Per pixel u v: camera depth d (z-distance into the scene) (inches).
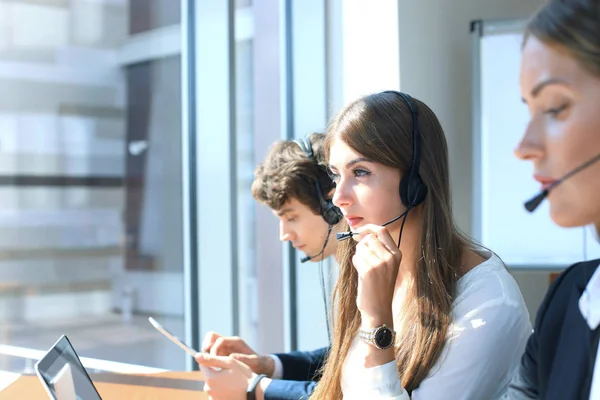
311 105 109.3
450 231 47.5
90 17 133.5
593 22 22.1
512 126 96.8
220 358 58.9
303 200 64.0
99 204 139.1
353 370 47.8
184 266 111.3
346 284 52.2
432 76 97.2
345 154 46.8
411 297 47.2
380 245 43.6
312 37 108.0
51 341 131.3
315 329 110.5
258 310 115.6
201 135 109.6
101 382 68.2
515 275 102.4
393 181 46.2
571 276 28.9
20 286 131.0
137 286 135.1
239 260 114.7
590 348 25.7
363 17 97.8
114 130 134.9
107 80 133.8
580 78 22.6
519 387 30.7
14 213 129.9
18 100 129.2
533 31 23.9
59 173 134.7
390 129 45.8
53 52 132.6
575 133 22.8
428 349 43.6
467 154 103.9
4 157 127.9
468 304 44.1
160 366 128.1
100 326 134.3
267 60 113.9
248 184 115.6
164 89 122.4
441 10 99.0
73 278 136.4
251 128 114.6
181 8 114.0
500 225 97.8
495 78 97.3
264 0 113.6
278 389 56.2
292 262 113.0
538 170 24.2
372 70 96.4
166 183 127.0
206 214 109.6
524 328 44.1
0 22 126.6
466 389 41.8
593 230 24.6
